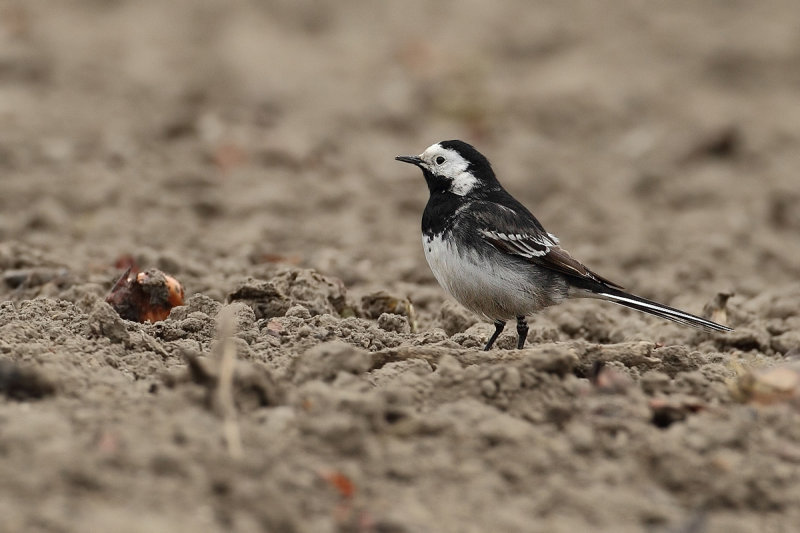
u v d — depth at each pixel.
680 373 9.63
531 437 7.95
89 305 11.34
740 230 20.06
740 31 35.19
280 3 36.59
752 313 13.54
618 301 11.41
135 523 6.45
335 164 22.89
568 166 24.70
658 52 33.72
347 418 7.71
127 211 18.91
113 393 8.37
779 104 30.25
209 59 31.45
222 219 19.50
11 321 10.13
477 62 30.78
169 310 11.45
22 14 32.84
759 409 8.80
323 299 11.89
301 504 6.98
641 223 20.75
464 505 7.19
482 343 11.55
